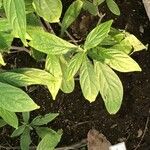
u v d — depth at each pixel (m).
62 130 0.69
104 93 0.52
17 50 0.71
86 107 0.72
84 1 0.61
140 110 0.72
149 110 0.72
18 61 0.72
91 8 0.62
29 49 0.70
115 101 0.52
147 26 0.73
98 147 0.70
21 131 0.62
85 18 0.72
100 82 0.52
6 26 0.41
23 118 0.62
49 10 0.44
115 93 0.52
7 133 0.71
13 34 0.41
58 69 0.50
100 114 0.72
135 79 0.72
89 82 0.49
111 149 0.68
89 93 0.50
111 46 0.54
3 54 0.71
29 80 0.43
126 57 0.49
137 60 0.72
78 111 0.72
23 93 0.39
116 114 0.72
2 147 0.71
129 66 0.49
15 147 0.71
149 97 0.72
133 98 0.72
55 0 0.44
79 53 0.47
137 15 0.73
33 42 0.45
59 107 0.72
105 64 0.51
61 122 0.72
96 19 0.72
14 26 0.36
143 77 0.72
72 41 0.69
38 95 0.72
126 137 0.72
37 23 0.51
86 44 0.46
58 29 0.70
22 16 0.35
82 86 0.50
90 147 0.70
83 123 0.72
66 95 0.72
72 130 0.72
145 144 0.72
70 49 0.47
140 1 0.73
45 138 0.53
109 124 0.72
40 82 0.46
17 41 0.71
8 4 0.35
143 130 0.72
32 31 0.44
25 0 0.46
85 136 0.72
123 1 0.73
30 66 0.72
